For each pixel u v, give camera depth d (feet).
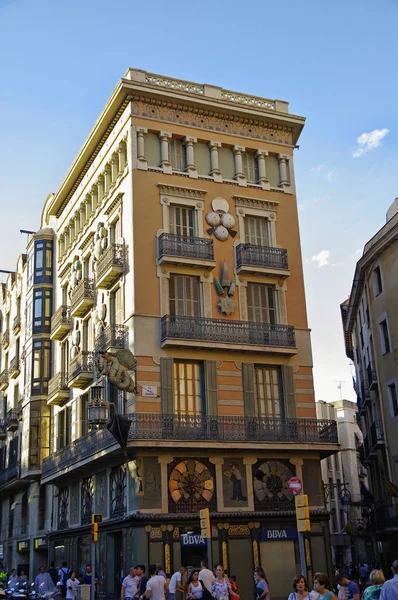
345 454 267.39
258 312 110.11
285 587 96.68
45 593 86.89
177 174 110.93
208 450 98.02
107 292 112.78
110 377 95.20
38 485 140.56
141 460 94.53
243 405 103.60
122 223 109.81
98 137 120.57
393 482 115.14
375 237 119.85
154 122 111.65
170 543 92.12
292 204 118.52
